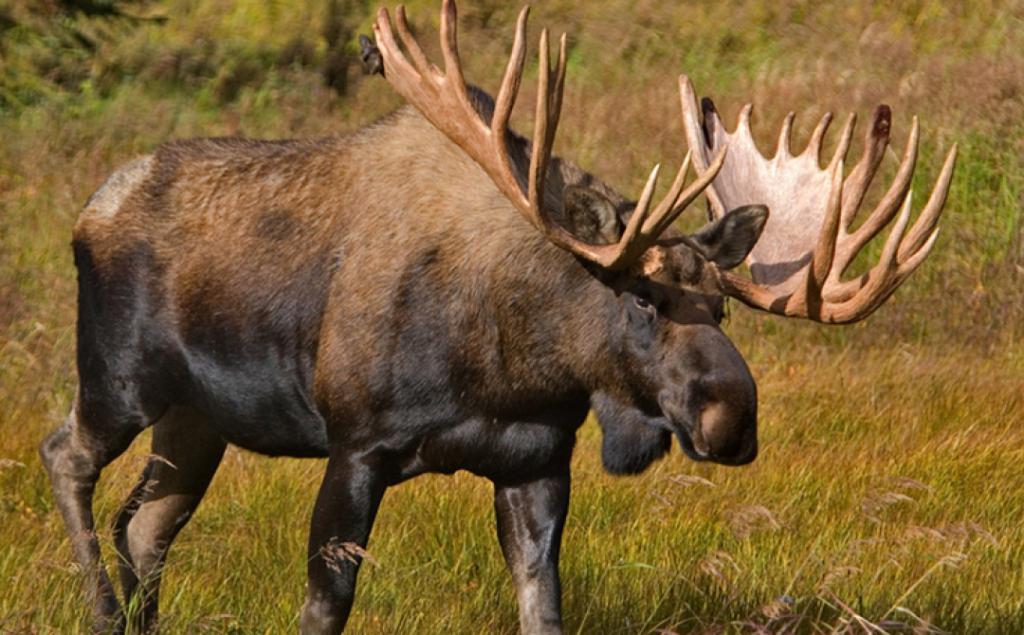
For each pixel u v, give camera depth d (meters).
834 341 38.50
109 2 60.34
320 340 18.17
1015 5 60.19
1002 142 45.31
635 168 45.50
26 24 58.75
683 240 16.67
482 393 17.58
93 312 20.06
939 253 41.53
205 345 19.20
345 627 19.98
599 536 23.56
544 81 15.94
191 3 63.38
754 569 21.81
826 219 16.28
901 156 45.50
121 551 21.00
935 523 25.27
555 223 16.69
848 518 24.70
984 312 39.12
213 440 21.00
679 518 24.12
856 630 19.05
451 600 21.06
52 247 39.47
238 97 57.78
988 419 31.05
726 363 16.02
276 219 18.88
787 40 60.06
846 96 50.25
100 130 51.19
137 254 19.70
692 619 20.08
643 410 16.84
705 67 59.22
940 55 54.66
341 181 18.64
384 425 17.77
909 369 34.75
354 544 17.41
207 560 22.22
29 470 25.86
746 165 18.73
